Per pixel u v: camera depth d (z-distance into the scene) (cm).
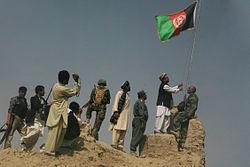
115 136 1041
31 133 901
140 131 1070
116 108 1051
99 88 1021
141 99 1104
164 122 1169
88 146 933
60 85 852
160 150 1080
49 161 804
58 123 832
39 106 949
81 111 976
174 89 1179
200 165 1064
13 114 899
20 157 814
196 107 1250
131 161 966
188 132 1234
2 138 889
